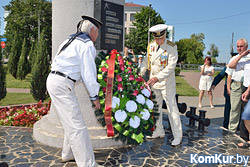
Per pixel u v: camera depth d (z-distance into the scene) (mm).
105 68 3092
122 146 3654
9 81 15945
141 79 3305
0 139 3836
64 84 2535
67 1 3736
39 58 7324
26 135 4070
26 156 3178
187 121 5488
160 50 3807
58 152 3328
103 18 3766
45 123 3918
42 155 3219
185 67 45531
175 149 3604
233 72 4684
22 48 16891
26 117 5035
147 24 32719
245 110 3727
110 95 2930
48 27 33094
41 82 7355
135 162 3088
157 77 3627
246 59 4027
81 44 2527
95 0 3736
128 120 2996
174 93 3910
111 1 3865
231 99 4734
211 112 7203
